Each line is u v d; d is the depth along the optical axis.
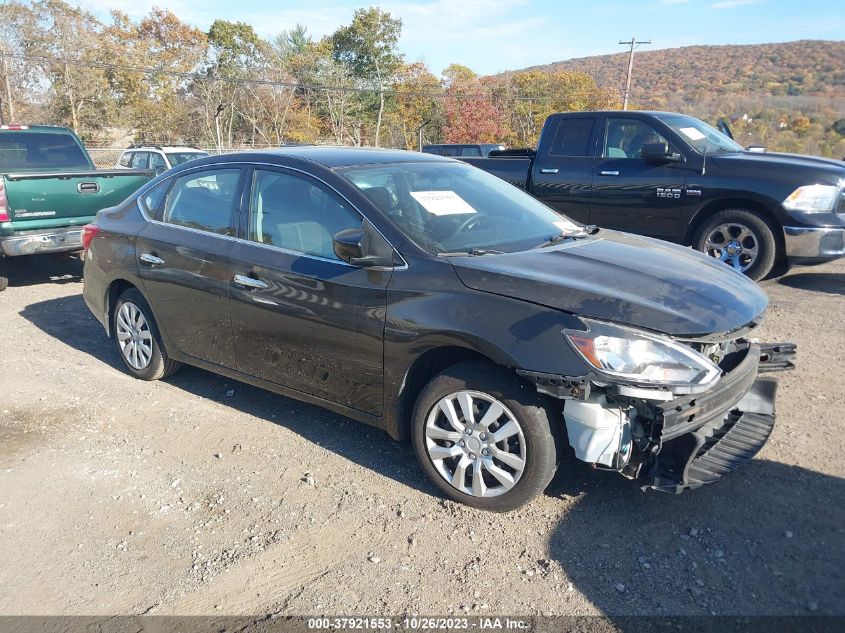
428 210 4.09
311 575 3.12
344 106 47.38
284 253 4.20
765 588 2.95
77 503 3.74
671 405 3.10
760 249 7.63
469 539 3.35
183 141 44.88
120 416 4.80
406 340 3.60
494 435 3.43
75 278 9.43
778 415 4.55
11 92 39.19
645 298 3.26
